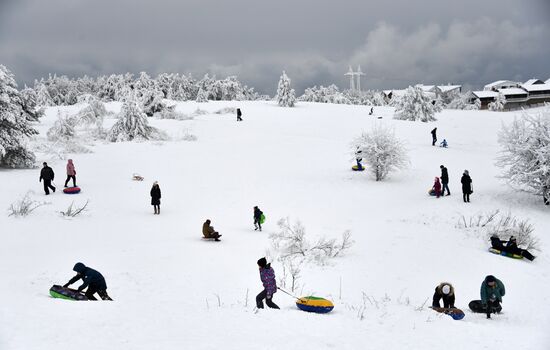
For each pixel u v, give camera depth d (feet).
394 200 89.15
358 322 34.27
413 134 168.66
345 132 171.22
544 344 31.60
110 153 125.59
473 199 84.79
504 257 57.98
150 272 46.83
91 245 56.90
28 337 26.32
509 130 90.94
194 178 102.83
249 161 121.70
